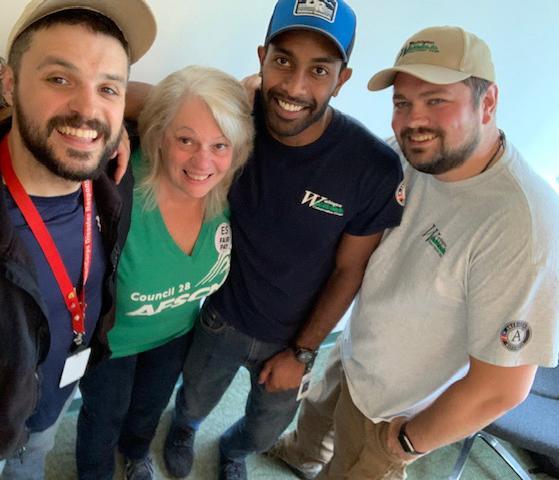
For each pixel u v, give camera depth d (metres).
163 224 1.17
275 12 1.09
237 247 1.33
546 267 0.99
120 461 1.82
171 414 2.05
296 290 1.35
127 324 1.28
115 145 0.86
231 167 1.18
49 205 0.90
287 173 1.20
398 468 1.40
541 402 1.73
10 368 0.87
